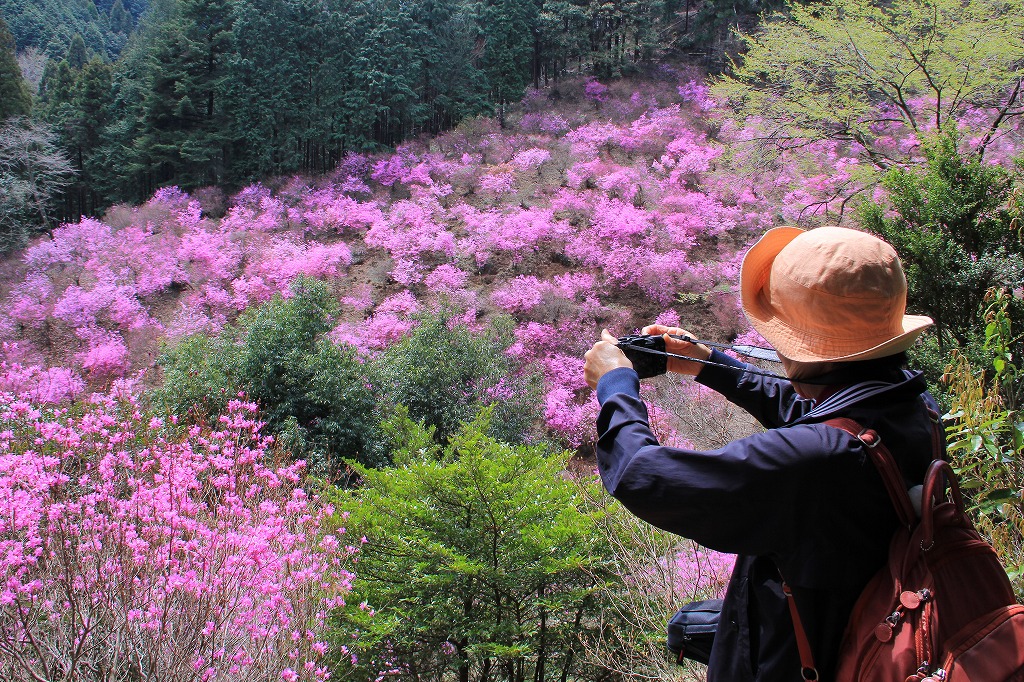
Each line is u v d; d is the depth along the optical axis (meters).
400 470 4.44
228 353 11.07
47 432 3.33
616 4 33.81
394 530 4.29
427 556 4.15
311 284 11.50
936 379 4.25
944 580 1.04
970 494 2.98
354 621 3.86
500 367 13.25
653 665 3.52
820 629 1.12
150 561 2.87
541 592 4.18
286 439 9.97
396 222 23.94
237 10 30.08
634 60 34.94
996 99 11.17
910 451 1.15
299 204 26.67
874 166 11.07
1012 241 4.93
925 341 4.43
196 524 3.26
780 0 31.64
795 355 1.24
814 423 1.18
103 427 3.76
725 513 1.10
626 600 3.97
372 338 18.84
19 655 2.48
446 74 32.03
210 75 30.64
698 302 19.77
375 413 11.54
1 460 3.02
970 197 5.05
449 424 12.19
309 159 30.48
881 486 1.09
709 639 1.54
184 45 30.28
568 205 23.59
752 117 13.82
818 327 1.21
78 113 32.06
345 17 29.97
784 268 1.25
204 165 29.61
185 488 3.34
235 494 3.70
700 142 25.81
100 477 3.41
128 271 22.14
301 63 30.11
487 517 4.12
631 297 20.06
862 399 1.16
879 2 12.77
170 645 2.74
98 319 20.56
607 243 21.36
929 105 11.79
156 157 29.00
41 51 57.50
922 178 5.34
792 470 1.07
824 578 1.10
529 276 20.80
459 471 4.03
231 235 24.02
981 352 3.90
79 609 2.56
